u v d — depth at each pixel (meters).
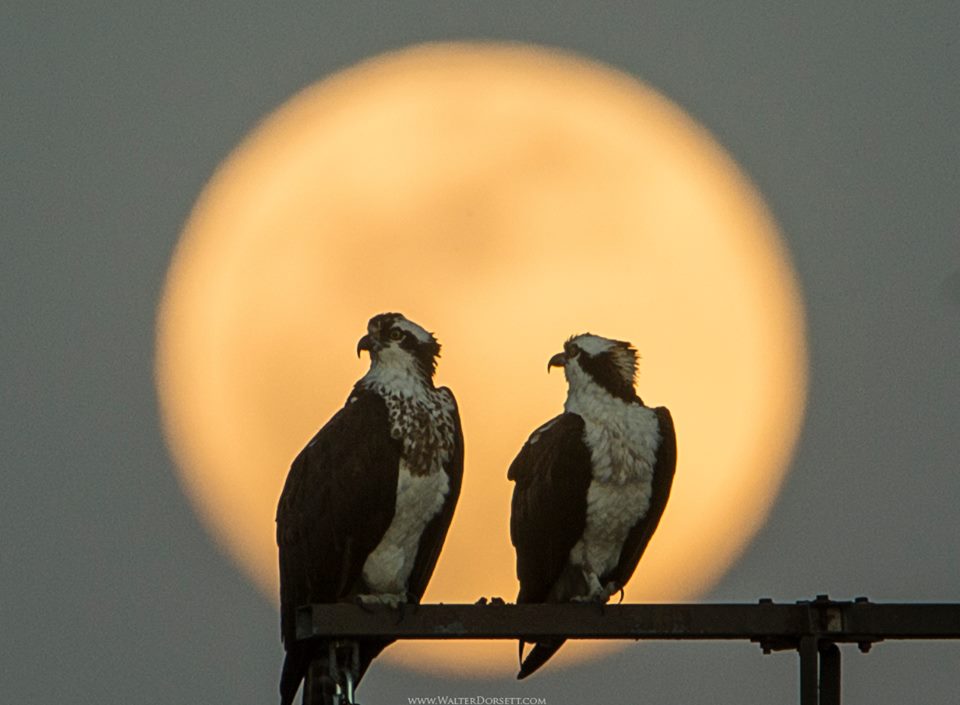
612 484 14.89
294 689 14.52
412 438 14.48
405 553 14.64
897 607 11.00
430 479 14.55
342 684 11.47
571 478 14.87
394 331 14.87
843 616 11.00
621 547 15.21
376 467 14.34
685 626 11.15
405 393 14.62
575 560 15.19
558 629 11.20
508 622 11.26
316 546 14.38
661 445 15.07
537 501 14.95
